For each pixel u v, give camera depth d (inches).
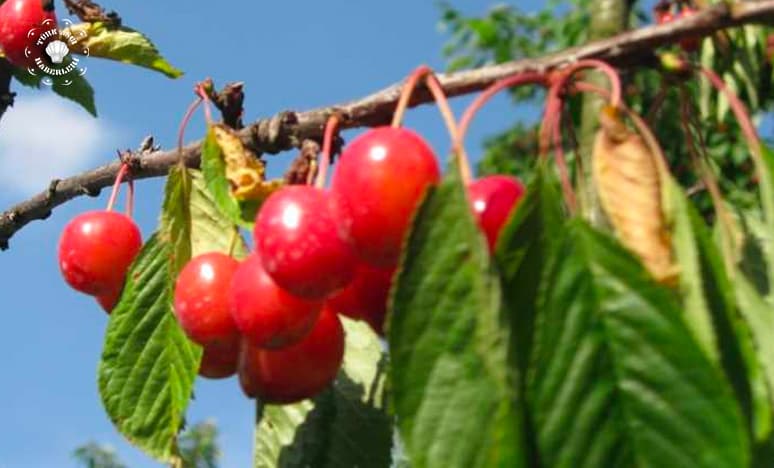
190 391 17.1
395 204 13.9
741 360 13.2
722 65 21.2
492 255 13.4
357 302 15.1
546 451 13.0
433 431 12.9
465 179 13.4
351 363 18.1
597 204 14.9
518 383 13.0
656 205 13.5
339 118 15.9
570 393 13.0
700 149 15.2
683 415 12.9
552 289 13.2
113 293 18.0
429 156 14.1
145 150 19.2
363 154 14.1
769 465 13.4
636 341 13.0
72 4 21.7
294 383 15.7
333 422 17.9
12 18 21.6
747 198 41.6
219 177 16.3
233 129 17.0
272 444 17.9
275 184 16.3
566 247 13.2
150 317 17.1
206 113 16.8
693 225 13.5
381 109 15.7
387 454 17.7
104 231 17.8
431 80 14.7
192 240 17.2
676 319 12.9
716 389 12.8
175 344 17.1
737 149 42.8
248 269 15.3
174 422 17.1
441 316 13.0
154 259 17.2
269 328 15.1
